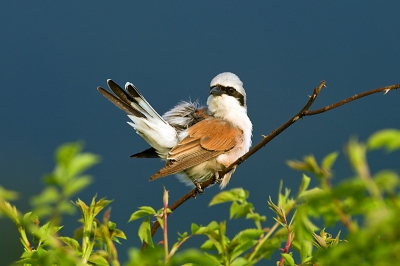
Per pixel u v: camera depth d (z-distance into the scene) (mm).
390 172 3172
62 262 4609
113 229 5590
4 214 5363
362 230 3240
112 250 5102
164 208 5434
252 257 4992
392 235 3188
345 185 3266
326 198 3449
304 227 3676
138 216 5465
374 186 3184
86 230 5480
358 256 3348
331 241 6031
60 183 4004
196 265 4648
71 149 3895
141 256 3764
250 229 4945
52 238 4750
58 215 4152
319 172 3582
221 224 4859
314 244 5406
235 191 5172
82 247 5395
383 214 3074
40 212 4164
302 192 5371
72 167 3936
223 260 4879
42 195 4070
